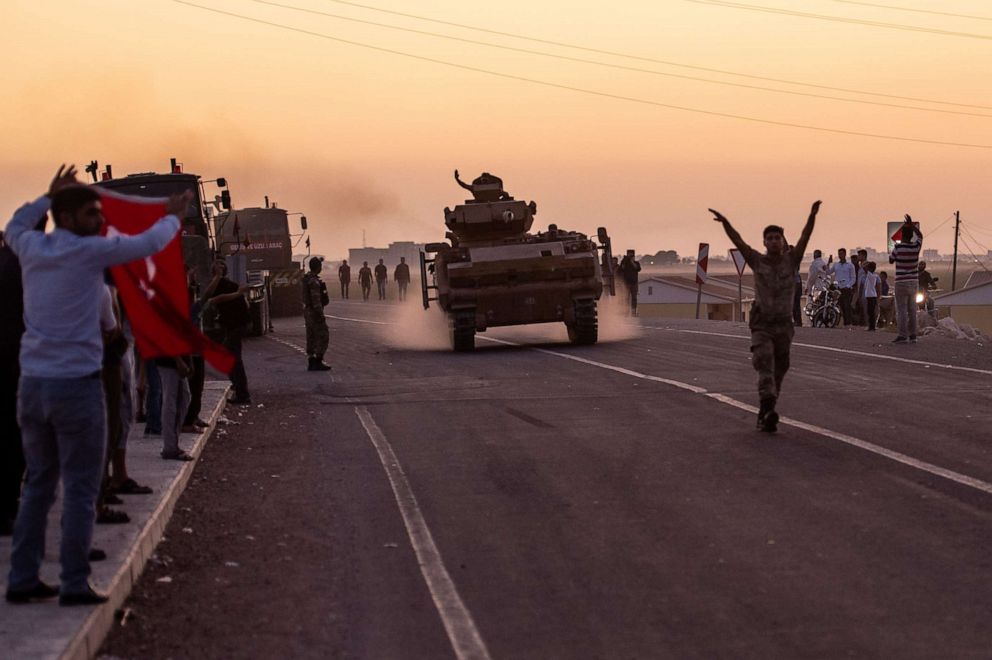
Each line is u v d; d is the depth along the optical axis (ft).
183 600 23.04
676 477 33.86
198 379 42.75
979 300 229.04
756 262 42.14
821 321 109.09
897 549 25.38
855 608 21.40
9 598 20.98
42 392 20.63
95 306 21.09
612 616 21.43
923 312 112.68
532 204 92.43
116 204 23.47
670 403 49.85
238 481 35.53
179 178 90.43
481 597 22.91
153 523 27.14
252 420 49.44
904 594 22.17
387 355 83.87
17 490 26.40
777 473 33.91
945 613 20.95
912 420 43.04
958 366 63.00
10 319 25.35
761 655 19.10
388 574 24.75
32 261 20.93
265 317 117.70
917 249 79.20
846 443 38.32
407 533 28.27
